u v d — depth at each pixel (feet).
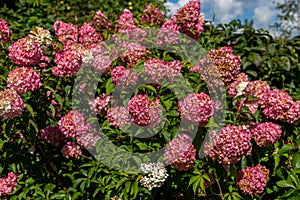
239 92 7.26
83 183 7.13
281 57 9.87
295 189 6.92
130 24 7.88
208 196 7.11
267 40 10.33
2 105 6.36
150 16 8.49
